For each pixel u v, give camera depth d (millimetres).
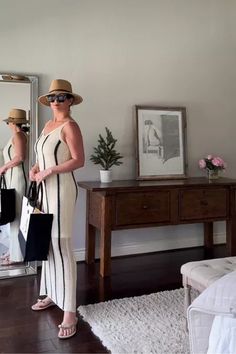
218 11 3924
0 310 2438
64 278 2234
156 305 2518
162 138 3686
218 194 3430
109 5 3406
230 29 4004
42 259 2184
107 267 3076
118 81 3504
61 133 2188
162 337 2102
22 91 3072
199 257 3654
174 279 3049
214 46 3934
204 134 3965
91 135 3436
